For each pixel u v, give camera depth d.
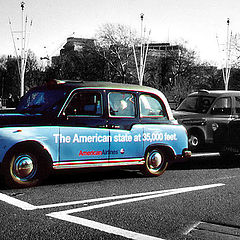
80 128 6.60
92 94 6.86
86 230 4.34
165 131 7.75
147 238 4.12
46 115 6.45
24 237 4.06
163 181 7.31
